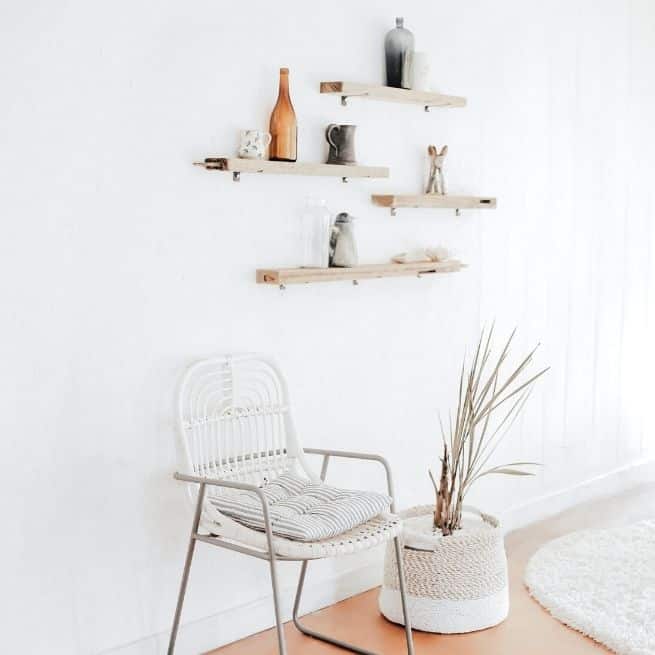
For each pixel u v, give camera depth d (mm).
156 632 2939
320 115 3312
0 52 2469
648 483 5184
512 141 4141
